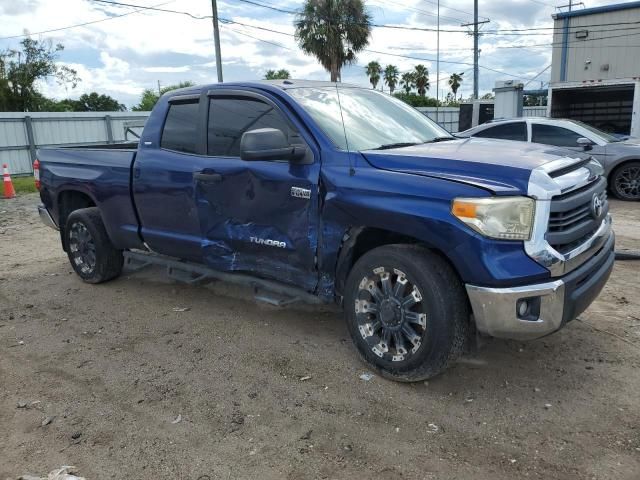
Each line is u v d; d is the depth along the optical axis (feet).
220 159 14.21
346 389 11.57
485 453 9.36
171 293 18.06
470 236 10.02
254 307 16.49
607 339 13.42
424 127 15.15
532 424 10.12
